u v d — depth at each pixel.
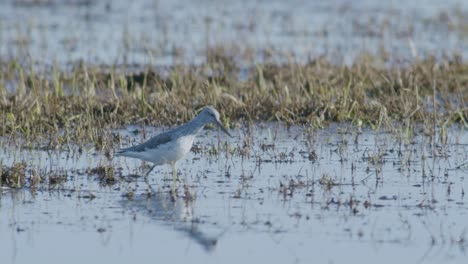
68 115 20.50
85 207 14.84
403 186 15.92
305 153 18.27
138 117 20.80
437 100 22.53
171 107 21.05
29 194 15.50
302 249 12.98
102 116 20.44
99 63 27.23
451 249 12.96
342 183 16.12
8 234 13.58
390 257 12.69
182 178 16.52
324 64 25.77
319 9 37.88
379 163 17.39
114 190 15.80
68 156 17.80
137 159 17.86
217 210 14.66
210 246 13.08
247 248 13.05
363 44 27.59
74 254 12.83
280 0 40.28
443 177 16.45
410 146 18.69
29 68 25.95
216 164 17.45
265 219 14.22
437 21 34.16
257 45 29.62
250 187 15.91
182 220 14.21
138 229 13.80
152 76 24.22
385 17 34.94
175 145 15.80
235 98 21.61
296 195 15.42
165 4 39.25
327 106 21.08
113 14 36.66
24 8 37.66
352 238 13.41
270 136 19.69
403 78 23.64
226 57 27.17
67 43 30.34
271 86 23.11
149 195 15.47
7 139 19.00
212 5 39.03
